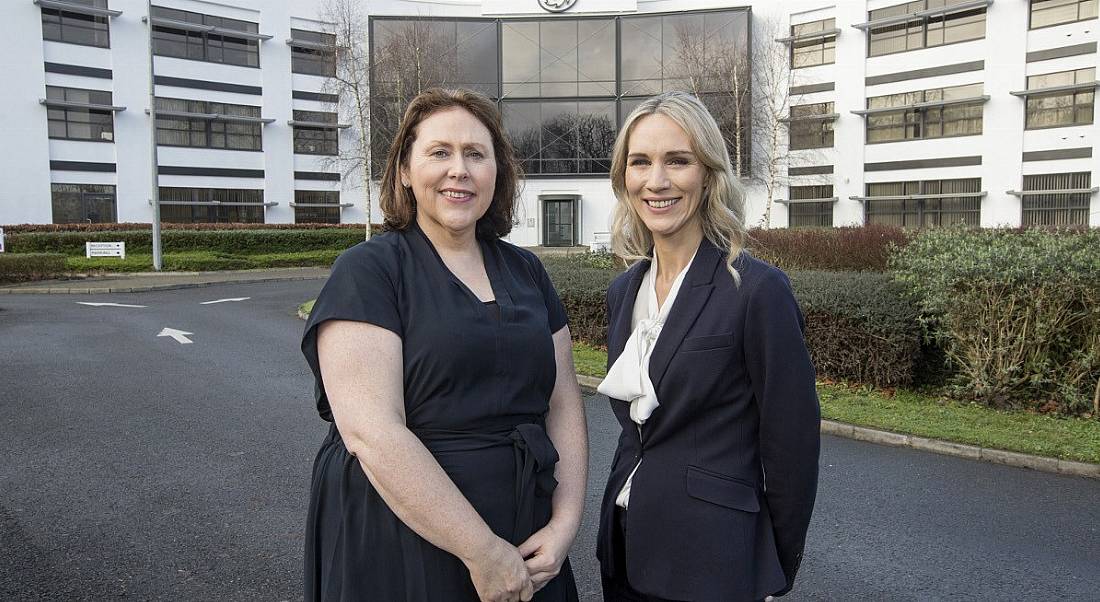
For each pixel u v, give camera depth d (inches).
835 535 161.3
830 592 136.3
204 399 285.1
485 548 64.2
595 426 249.4
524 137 1557.6
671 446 77.5
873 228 583.8
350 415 64.3
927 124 1354.6
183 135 1443.2
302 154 1553.9
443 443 69.0
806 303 298.5
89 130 1357.0
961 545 156.0
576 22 1547.7
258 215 1518.2
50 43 1312.7
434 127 73.3
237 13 1482.5
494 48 1551.4
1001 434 227.9
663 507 76.0
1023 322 262.7
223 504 174.6
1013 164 1266.0
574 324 398.6
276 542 153.9
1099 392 250.5
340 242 1301.7
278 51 1523.1
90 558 145.6
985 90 1289.4
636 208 82.4
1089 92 1194.0
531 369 73.3
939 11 1306.6
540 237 1566.2
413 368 68.3
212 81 1461.6
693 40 1481.3
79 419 253.0
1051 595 134.8
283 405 275.9
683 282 78.6
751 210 1513.3
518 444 71.4
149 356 381.4
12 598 129.6
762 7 1494.8
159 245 1005.2
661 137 78.4
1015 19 1256.2
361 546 67.9
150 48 992.9
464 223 72.7
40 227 1206.9
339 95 1430.9
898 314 280.7
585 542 160.2
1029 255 258.1
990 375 270.1
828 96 1449.3
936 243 324.8
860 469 205.3
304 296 724.0
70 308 599.5
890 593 135.9
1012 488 189.9
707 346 74.6
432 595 66.8
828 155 1451.8
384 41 1498.5
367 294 67.1
